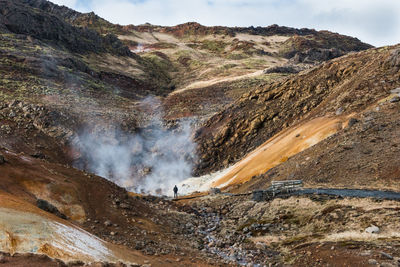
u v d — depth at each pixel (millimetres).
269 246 18719
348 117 37812
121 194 20688
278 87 60750
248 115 58938
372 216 17719
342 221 18516
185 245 17688
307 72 59844
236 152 53594
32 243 10344
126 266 10656
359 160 26203
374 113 33500
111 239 15117
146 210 21219
